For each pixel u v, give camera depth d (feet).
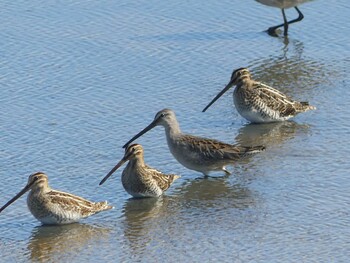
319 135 76.79
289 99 80.28
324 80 87.86
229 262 58.34
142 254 59.82
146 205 66.64
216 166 70.03
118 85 85.92
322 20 100.94
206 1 104.32
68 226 63.87
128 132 77.15
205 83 86.79
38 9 101.30
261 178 69.77
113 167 71.05
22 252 60.54
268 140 76.43
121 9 101.91
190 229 62.85
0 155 73.05
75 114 80.18
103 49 93.09
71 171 70.85
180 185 69.56
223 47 94.89
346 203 65.21
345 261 58.18
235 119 81.00
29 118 79.36
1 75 87.61
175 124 70.59
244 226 62.90
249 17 101.96
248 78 80.12
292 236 61.26
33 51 92.48
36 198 63.16
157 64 90.33
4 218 64.85
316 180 68.85
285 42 96.94
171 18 100.53
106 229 63.36
